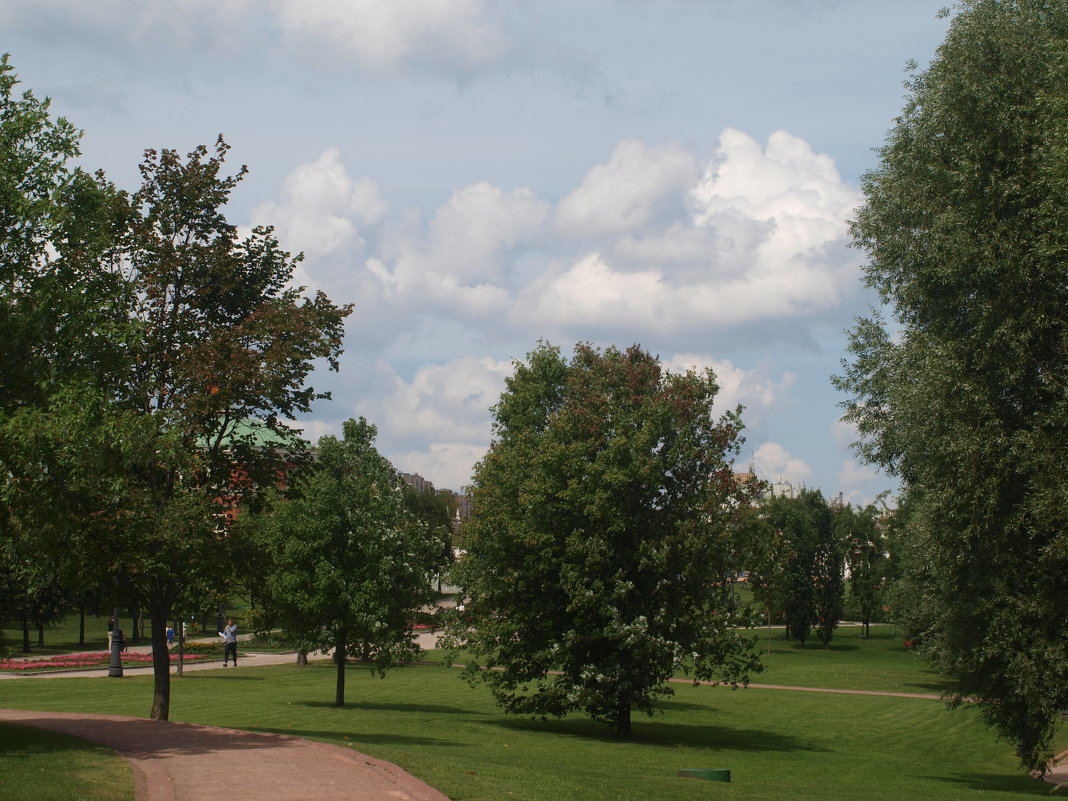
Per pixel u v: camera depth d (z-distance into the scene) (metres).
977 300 20.42
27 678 37.53
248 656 52.94
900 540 43.72
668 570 27.55
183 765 13.30
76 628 74.94
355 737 21.06
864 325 27.33
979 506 19.56
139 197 21.23
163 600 20.75
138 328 16.19
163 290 20.95
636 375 30.50
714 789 16.53
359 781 12.24
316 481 29.12
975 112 20.70
